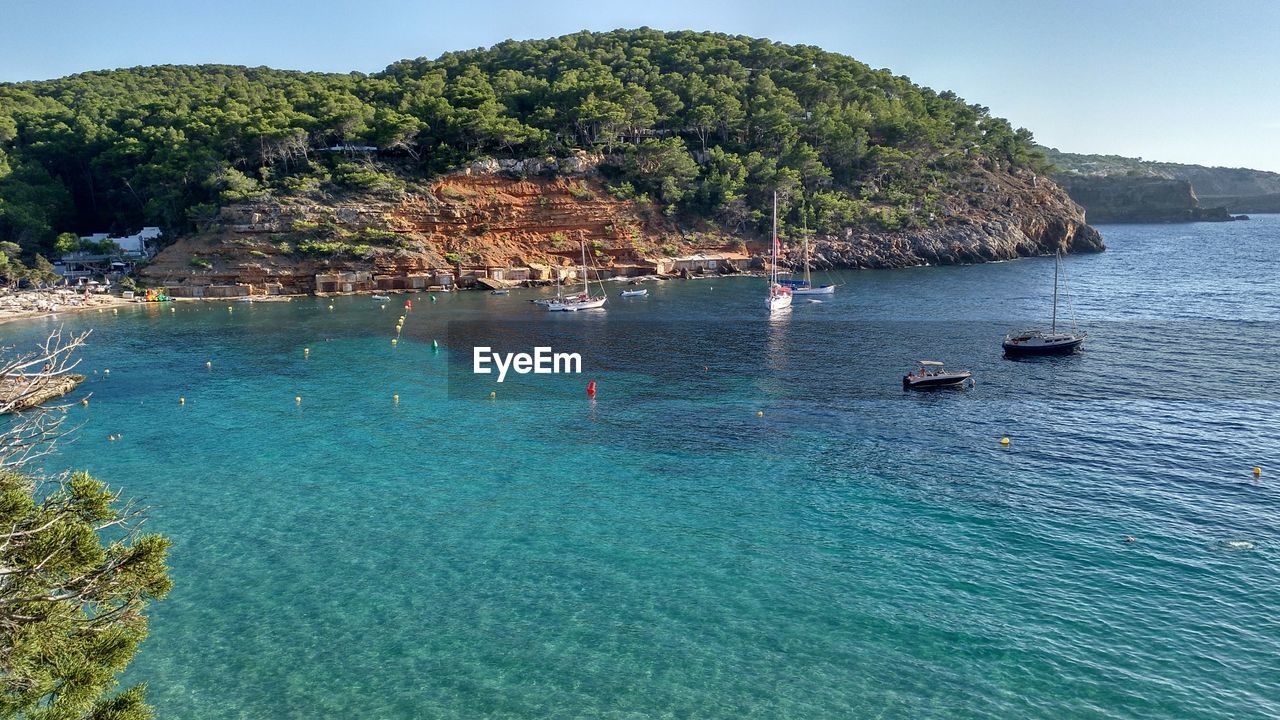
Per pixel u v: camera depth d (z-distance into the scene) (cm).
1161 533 3984
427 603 3503
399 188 15275
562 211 16238
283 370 8156
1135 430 5641
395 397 7012
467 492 4769
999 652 3047
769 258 17125
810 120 19875
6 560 1681
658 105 18775
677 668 3009
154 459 5403
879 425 5909
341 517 4425
